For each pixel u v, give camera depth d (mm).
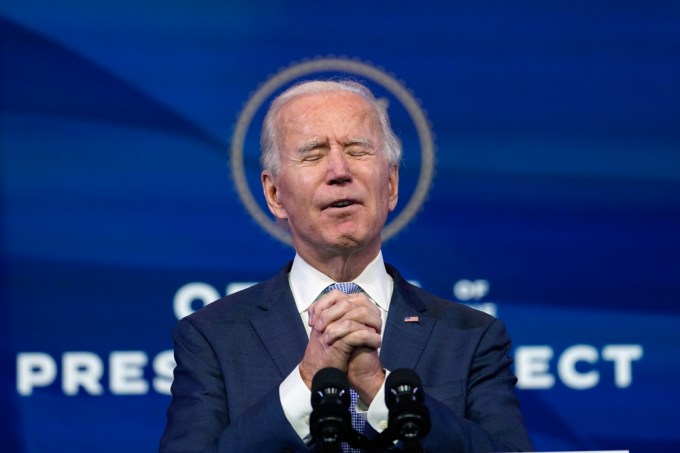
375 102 10172
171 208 14094
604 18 14500
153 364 13953
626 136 14398
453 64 14375
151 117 14156
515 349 14117
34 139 14039
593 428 14094
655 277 14289
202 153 14164
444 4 14438
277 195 10109
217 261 14086
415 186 14211
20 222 13953
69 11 14180
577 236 14273
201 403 9359
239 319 9961
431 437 8586
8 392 13805
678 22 14539
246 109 14242
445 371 9602
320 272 10039
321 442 7676
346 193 9547
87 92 14125
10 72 14070
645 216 14328
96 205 14039
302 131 9695
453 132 14312
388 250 14125
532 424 14039
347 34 14367
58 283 13945
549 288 14211
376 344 8672
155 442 13867
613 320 14211
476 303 14148
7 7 14133
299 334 9781
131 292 13992
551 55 14438
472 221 14227
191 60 14234
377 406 8750
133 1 14234
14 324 13875
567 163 14336
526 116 14367
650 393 14164
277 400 8695
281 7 14328
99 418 13859
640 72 14469
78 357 13891
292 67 14312
